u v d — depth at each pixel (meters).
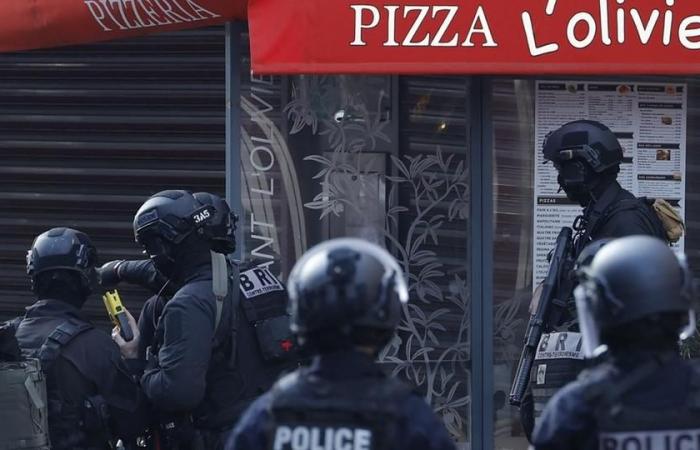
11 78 26.19
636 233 19.59
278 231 22.73
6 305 26.48
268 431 11.00
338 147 22.94
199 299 17.42
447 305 23.34
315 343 11.31
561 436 11.35
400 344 23.41
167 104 25.56
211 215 17.97
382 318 11.27
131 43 25.61
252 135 22.56
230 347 17.88
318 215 22.88
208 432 17.97
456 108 23.19
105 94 25.81
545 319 19.95
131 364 18.78
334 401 10.88
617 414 11.17
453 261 23.33
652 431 11.13
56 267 18.02
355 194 23.02
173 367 17.06
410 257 23.27
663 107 23.47
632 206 19.91
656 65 20.89
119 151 25.83
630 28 20.83
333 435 10.79
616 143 20.12
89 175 25.98
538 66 20.69
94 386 17.59
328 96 22.84
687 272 11.75
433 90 23.14
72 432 17.41
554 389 19.58
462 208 23.27
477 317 23.28
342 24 20.27
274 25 20.17
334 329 11.21
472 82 23.03
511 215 23.34
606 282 11.60
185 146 25.55
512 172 23.31
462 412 23.45
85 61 25.86
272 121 22.66
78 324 17.80
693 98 23.52
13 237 26.38
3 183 26.36
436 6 20.44
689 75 22.89
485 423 23.34
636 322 11.46
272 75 22.55
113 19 21.44
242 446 11.14
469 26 20.53
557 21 20.70
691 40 20.94
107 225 25.94
